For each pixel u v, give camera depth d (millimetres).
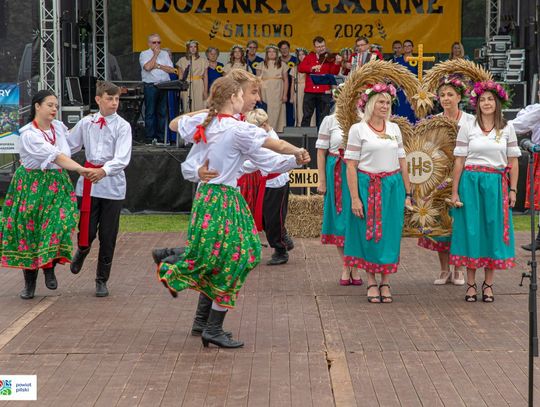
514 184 7609
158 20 17078
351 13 17125
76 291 8148
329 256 9828
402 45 16031
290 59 16297
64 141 7621
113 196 7750
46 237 7520
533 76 14992
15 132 13562
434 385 5457
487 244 7559
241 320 7047
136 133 15898
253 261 5969
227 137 5793
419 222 8062
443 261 8312
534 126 9703
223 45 17125
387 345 6312
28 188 7570
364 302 7656
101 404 5168
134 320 7070
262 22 17109
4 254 7629
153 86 15203
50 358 6055
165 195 13031
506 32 16203
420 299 7766
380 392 5340
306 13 17094
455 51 15945
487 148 7496
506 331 6676
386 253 7551
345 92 7844
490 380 5543
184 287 5883
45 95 7496
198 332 6566
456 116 8016
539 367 5770
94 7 16594
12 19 13727
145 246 10531
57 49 13633
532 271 5105
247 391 5359
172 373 5707
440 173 7973
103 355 6109
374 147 7477
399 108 9742
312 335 6590
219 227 5852
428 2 17109
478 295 7879
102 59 16875
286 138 13070
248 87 6305
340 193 8211
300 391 5359
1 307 7547
